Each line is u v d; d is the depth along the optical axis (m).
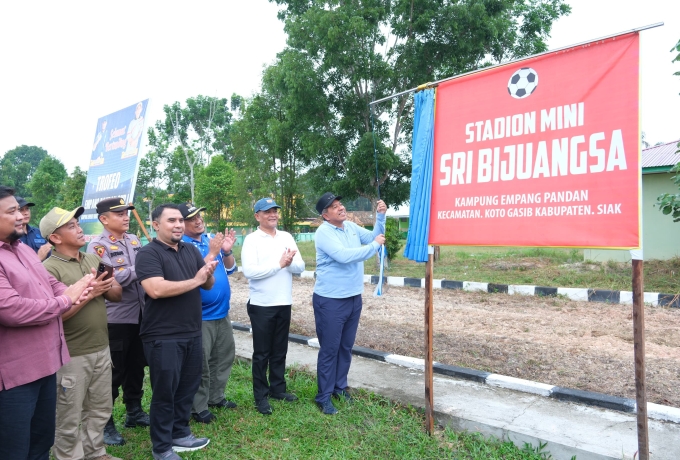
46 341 2.83
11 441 2.70
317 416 4.34
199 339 3.73
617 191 2.99
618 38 3.01
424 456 3.63
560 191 3.24
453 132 3.81
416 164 4.04
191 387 3.76
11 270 2.71
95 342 3.45
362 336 6.72
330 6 13.39
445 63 13.73
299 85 13.56
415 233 4.03
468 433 3.90
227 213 29.67
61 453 3.32
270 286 4.44
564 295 9.02
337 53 13.05
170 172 32.75
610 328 6.74
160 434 3.51
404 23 13.20
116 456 3.74
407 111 14.76
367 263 15.55
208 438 3.94
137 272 3.49
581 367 5.17
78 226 3.56
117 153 5.67
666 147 12.74
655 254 11.74
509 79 3.51
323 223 4.59
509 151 3.50
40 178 41.47
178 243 3.79
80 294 2.97
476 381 4.91
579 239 3.14
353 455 3.67
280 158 17.59
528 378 4.95
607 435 3.58
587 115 3.14
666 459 3.22
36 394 2.81
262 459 3.67
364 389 4.76
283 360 4.73
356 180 13.59
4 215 2.70
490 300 9.12
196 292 3.70
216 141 43.44
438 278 11.56
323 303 4.46
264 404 4.46
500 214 3.52
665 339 6.14
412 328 7.09
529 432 3.66
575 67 3.20
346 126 14.09
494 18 13.26
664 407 3.92
